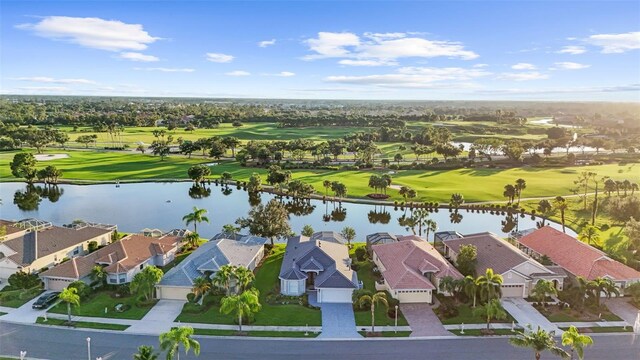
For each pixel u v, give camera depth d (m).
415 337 60.03
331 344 58.19
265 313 66.00
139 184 168.50
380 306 68.25
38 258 78.25
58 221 118.50
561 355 49.44
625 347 57.72
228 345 57.50
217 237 93.25
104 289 72.62
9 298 68.94
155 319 63.81
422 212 106.06
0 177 170.62
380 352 56.50
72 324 61.69
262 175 178.88
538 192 148.75
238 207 136.25
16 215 123.56
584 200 135.25
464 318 65.19
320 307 68.38
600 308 67.00
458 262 78.69
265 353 55.88
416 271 73.88
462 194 145.88
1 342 57.19
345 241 96.62
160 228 113.44
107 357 54.44
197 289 66.06
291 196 149.00
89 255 78.19
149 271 68.19
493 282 64.38
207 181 170.00
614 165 199.75
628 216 111.44
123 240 83.12
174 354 53.38
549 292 65.62
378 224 120.75
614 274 72.31
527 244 90.88
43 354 54.75
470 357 55.53
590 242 94.81
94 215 125.06
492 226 119.19
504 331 61.66
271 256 89.62
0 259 76.62
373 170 189.38
